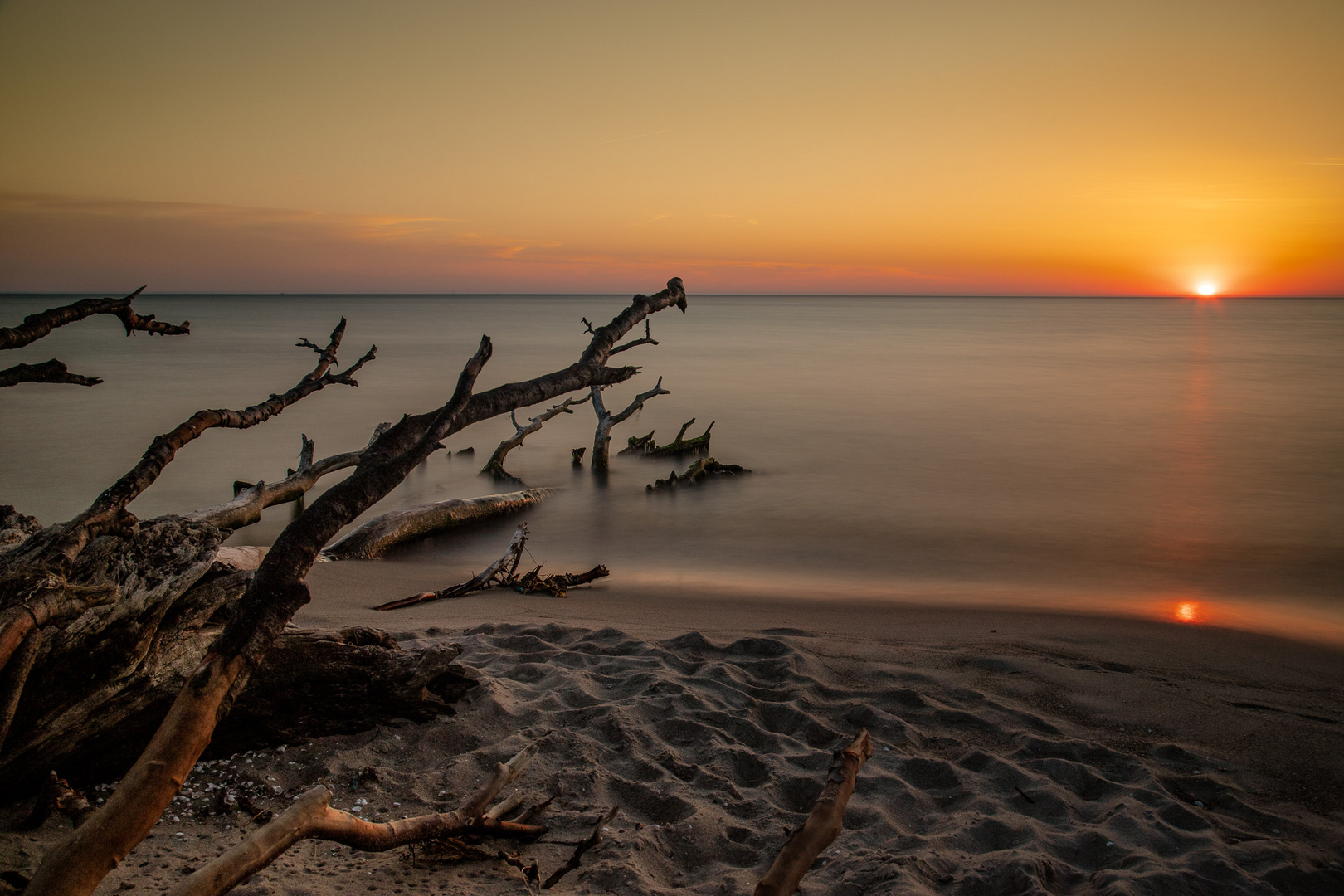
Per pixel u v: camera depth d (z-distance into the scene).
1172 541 14.40
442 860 3.68
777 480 20.31
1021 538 14.70
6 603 2.69
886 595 10.77
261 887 3.27
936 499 18.12
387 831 2.70
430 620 8.39
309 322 125.44
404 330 101.50
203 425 3.67
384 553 13.15
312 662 4.79
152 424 26.12
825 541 14.60
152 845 3.64
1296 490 18.44
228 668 1.83
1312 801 4.87
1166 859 3.99
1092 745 5.31
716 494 18.72
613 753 4.99
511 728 5.28
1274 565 12.84
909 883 3.60
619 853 3.84
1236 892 3.76
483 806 3.37
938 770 4.94
